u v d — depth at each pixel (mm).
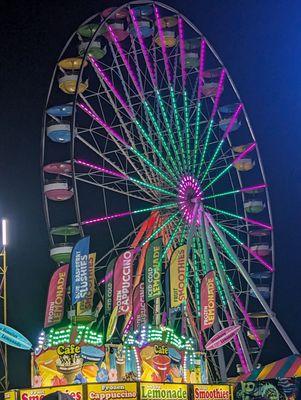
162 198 52438
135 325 46812
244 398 42688
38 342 42125
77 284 44438
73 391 40312
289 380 42562
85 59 50250
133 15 53844
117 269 45469
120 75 52375
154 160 52719
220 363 50438
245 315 55438
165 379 43875
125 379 42562
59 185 49969
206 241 52625
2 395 42344
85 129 51031
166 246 52000
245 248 57375
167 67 54281
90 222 49469
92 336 41875
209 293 49375
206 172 53938
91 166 50281
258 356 55688
